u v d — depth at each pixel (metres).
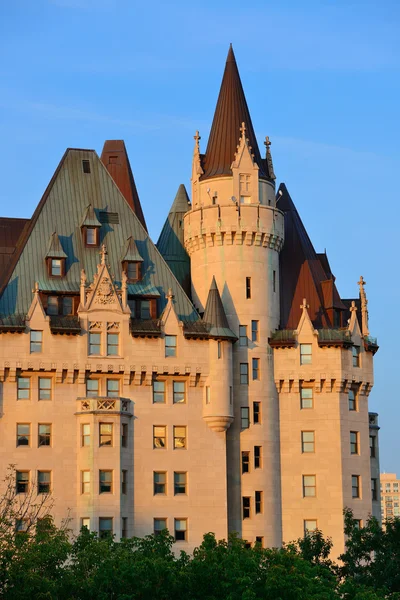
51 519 192.75
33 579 166.88
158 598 172.50
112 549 185.62
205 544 185.88
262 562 182.50
